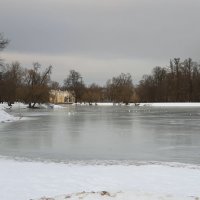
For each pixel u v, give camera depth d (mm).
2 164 19016
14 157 22203
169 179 15250
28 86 115625
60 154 23344
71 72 179875
